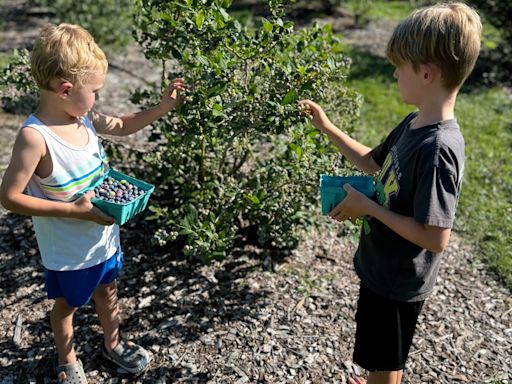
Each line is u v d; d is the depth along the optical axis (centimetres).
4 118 494
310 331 287
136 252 332
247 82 277
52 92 202
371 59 741
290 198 310
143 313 291
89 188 218
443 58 176
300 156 287
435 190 175
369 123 541
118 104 547
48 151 203
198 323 287
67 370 246
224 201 308
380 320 207
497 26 764
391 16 1002
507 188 439
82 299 229
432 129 181
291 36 302
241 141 315
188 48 288
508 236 378
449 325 299
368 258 207
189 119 254
